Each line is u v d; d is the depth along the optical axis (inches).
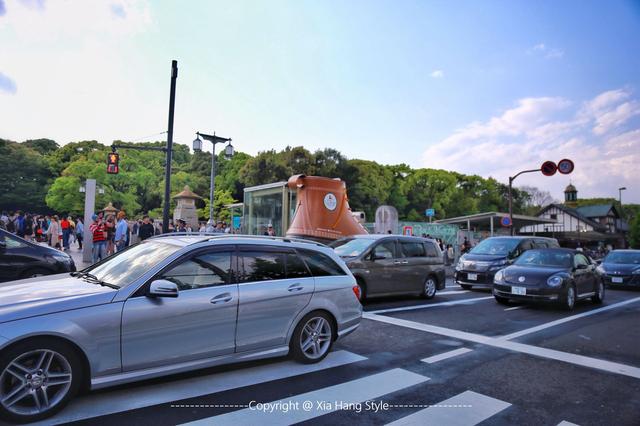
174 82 596.7
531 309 386.9
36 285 165.5
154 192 2363.4
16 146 2508.6
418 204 2507.4
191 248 173.3
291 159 2010.3
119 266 179.6
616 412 158.4
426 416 149.6
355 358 214.4
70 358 139.0
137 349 150.6
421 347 241.0
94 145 2849.4
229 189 2162.9
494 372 201.2
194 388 165.5
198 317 164.1
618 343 266.1
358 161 2391.7
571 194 3747.5
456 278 524.7
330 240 467.5
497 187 2974.9
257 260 189.6
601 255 1774.1
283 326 189.6
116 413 140.8
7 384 130.6
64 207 2122.3
